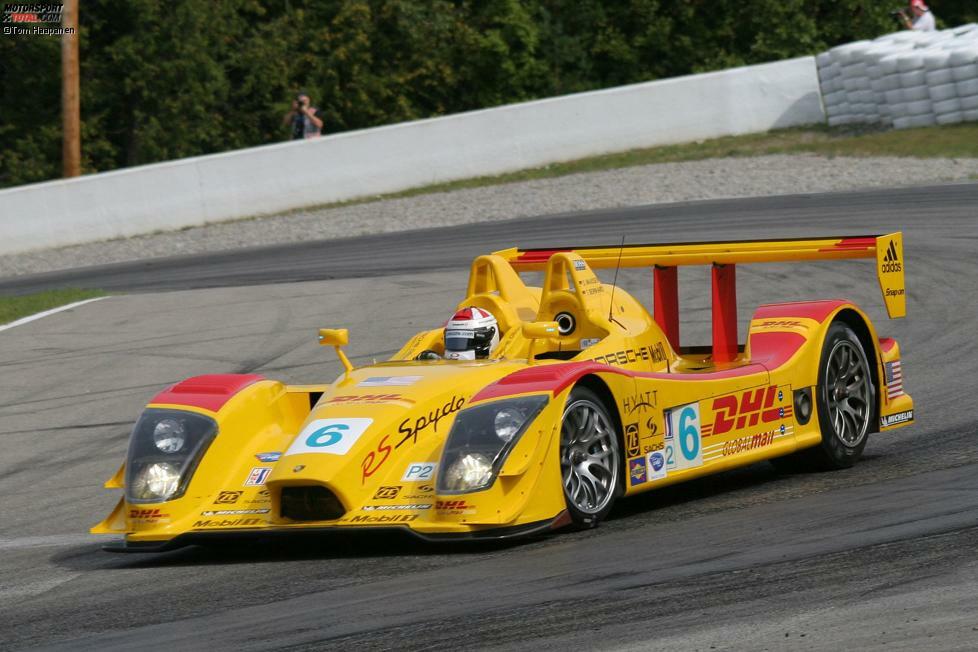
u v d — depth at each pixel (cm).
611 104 7219
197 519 1564
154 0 9006
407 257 4681
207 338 3466
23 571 1644
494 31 10025
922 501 1549
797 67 7331
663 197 5650
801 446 1834
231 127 9800
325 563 1505
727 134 7325
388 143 6906
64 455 2417
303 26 9869
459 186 6856
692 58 10019
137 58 8962
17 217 6322
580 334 1845
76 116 7656
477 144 7050
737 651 1041
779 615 1128
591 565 1354
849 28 9925
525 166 7125
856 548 1338
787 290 3553
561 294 1852
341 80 9844
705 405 1700
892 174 5481
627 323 1878
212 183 6638
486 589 1288
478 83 10169
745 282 3725
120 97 9244
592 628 1128
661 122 7281
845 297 3400
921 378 2494
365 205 6562
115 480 1670
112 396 2889
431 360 1856
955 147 5866
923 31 7294
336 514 1502
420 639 1136
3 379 3177
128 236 6500
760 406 1781
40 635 1296
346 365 1820
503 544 1495
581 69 10144
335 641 1154
